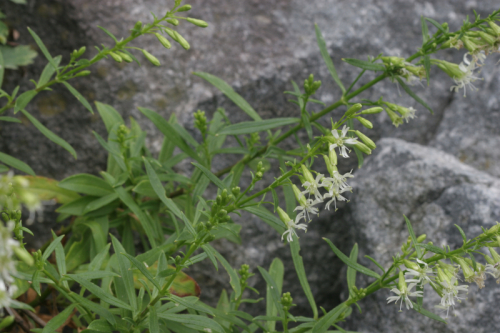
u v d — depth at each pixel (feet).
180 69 2.35
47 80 1.94
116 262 1.93
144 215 2.09
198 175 2.13
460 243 2.15
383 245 2.23
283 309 1.90
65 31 2.30
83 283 1.77
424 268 1.76
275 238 2.35
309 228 2.36
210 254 1.74
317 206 2.36
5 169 1.95
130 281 1.81
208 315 2.05
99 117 2.31
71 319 2.02
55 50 2.30
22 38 2.27
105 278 1.92
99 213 2.10
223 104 2.35
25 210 2.26
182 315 1.79
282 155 2.07
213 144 2.16
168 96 2.34
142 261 1.87
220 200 1.73
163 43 1.83
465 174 2.22
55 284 1.77
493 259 1.74
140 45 2.33
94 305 1.79
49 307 2.08
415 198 2.24
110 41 2.31
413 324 2.12
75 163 2.31
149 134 2.33
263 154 2.11
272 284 1.94
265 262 2.34
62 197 2.11
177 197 2.18
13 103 1.95
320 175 1.73
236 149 2.11
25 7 2.27
